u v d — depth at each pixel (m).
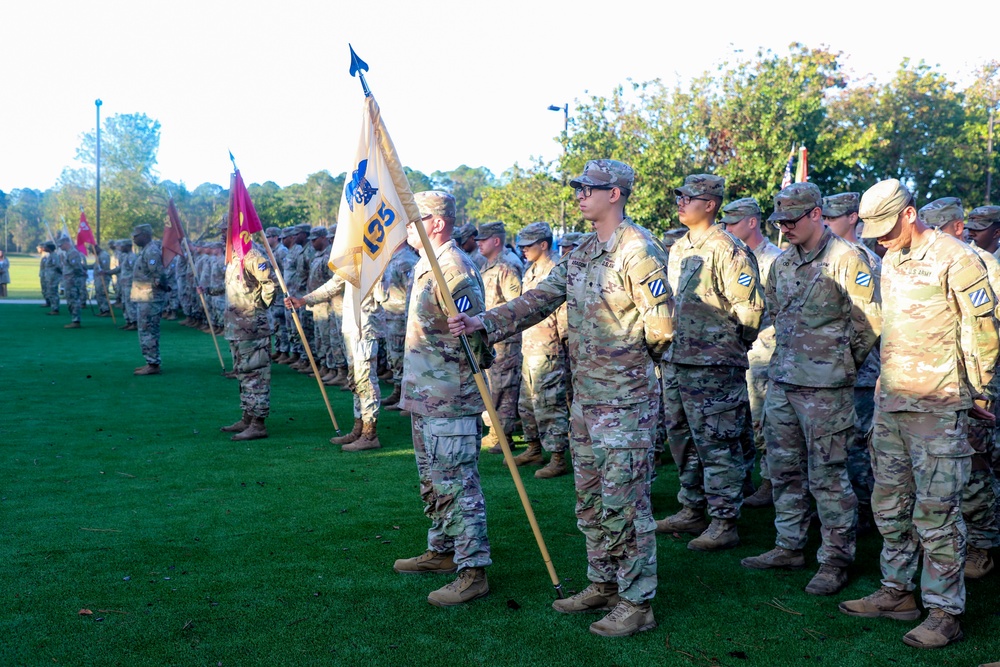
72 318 18.83
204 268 16.05
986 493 4.31
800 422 4.33
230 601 3.96
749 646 3.56
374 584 4.20
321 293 7.39
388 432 7.95
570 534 5.00
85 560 4.46
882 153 30.75
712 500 4.89
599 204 3.66
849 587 4.25
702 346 4.79
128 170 62.00
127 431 7.73
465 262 4.16
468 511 4.04
